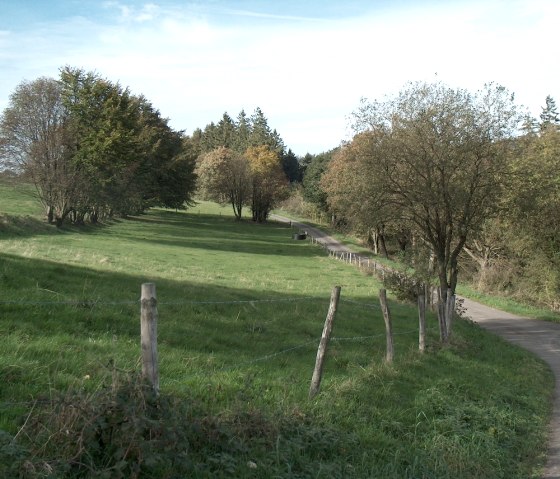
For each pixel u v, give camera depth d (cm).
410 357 1288
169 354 932
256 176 10475
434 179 1792
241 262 4188
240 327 1399
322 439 649
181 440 504
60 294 1250
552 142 3216
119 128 5166
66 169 4831
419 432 810
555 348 2323
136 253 3578
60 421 473
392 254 6856
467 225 1869
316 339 1410
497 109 1791
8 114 4603
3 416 518
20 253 2133
